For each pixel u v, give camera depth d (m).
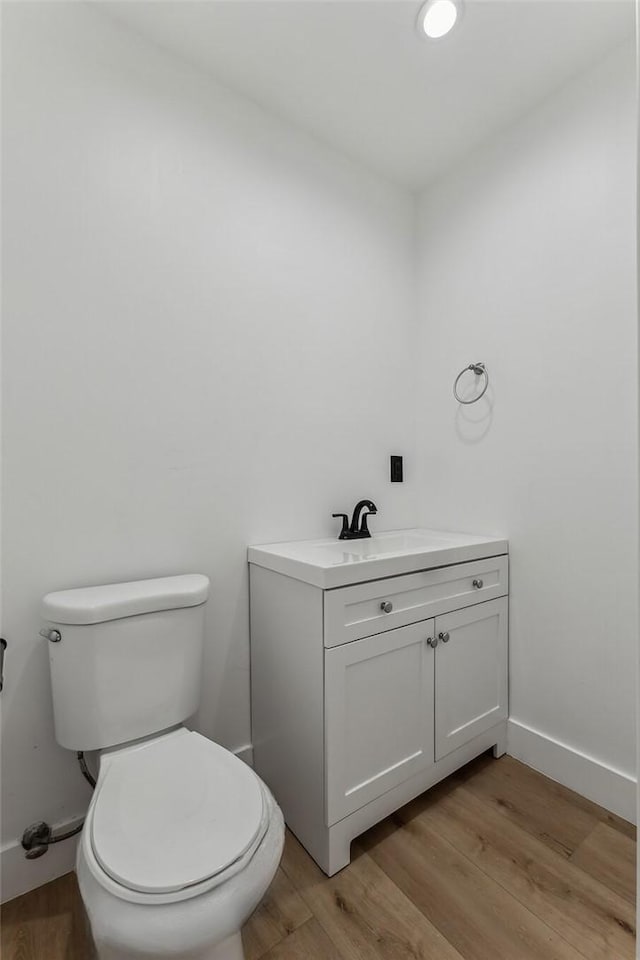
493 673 1.68
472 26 1.35
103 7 1.32
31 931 1.08
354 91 1.59
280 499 1.69
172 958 0.72
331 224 1.85
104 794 0.93
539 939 1.04
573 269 1.54
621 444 1.42
